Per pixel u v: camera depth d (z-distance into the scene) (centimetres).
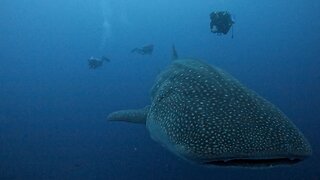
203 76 475
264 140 331
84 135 1409
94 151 1238
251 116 367
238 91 423
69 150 1273
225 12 913
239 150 323
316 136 1221
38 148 1321
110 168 1098
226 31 928
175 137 375
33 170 1134
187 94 438
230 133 343
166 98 472
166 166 1042
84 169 1112
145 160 1115
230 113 375
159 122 442
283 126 355
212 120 367
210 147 333
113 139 1322
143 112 670
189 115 390
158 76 659
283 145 327
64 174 1094
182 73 517
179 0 6712
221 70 537
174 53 866
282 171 980
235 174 967
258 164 335
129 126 1397
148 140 1237
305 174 966
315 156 1069
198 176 967
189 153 340
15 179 1070
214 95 416
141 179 1005
